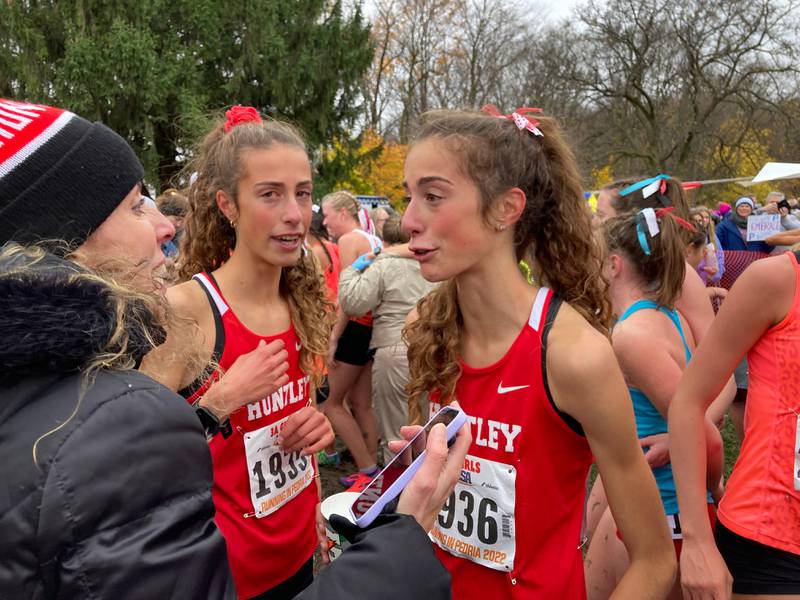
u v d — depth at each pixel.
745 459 1.66
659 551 1.39
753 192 22.88
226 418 1.76
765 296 1.56
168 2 19.98
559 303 1.42
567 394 1.33
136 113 19.25
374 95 32.66
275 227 1.92
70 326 0.79
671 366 2.00
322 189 21.14
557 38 24.48
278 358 1.82
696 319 2.61
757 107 21.84
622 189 3.08
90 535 0.76
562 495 1.43
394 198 25.89
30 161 0.95
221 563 0.87
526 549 1.42
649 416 2.14
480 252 1.41
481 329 1.49
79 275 0.85
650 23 22.59
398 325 3.87
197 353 1.61
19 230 0.94
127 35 18.25
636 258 2.15
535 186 1.47
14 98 19.55
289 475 2.02
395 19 32.22
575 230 1.52
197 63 20.50
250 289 2.00
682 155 22.84
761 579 1.59
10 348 0.76
